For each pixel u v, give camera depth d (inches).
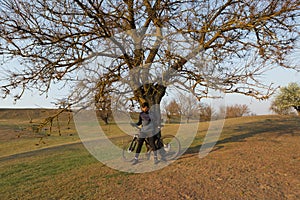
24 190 221.5
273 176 204.2
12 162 397.7
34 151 521.7
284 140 378.3
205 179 204.4
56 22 218.5
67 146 538.9
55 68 223.0
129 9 236.1
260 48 216.1
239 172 218.4
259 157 268.2
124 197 177.8
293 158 258.2
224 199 164.2
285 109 1238.3
